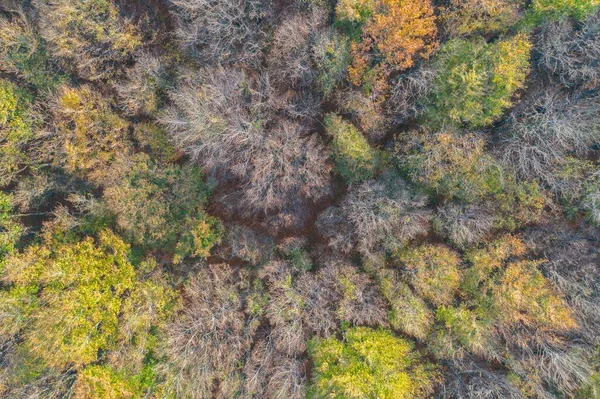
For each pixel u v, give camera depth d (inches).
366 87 820.6
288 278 841.5
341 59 796.6
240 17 820.0
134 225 849.5
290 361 864.3
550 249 829.8
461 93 773.9
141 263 851.4
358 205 840.3
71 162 832.9
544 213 829.8
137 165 856.3
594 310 784.9
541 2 780.0
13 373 832.3
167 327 831.1
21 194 853.8
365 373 796.0
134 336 841.5
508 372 842.8
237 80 823.7
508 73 733.3
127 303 818.2
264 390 861.8
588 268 804.0
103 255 844.0
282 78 857.5
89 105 841.5
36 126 862.5
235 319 836.0
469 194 840.9
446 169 834.8
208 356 830.5
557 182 818.8
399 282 856.3
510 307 793.6
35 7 863.7
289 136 840.3
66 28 810.8
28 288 823.7
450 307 836.6
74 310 778.2
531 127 812.6
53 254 868.0
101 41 829.8
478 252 828.6
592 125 796.6
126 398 828.6
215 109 796.6
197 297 856.3
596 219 804.6
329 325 839.7
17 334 860.6
